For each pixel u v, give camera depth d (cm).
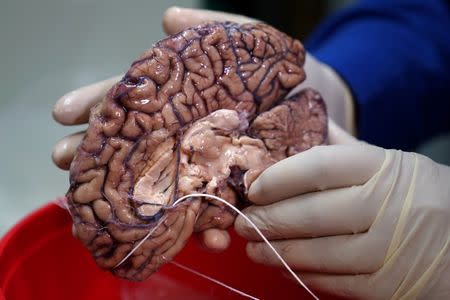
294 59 84
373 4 170
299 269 87
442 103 169
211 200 78
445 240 81
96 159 69
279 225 82
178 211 74
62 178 184
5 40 221
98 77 208
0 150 189
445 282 81
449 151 221
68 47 221
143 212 72
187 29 75
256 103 80
